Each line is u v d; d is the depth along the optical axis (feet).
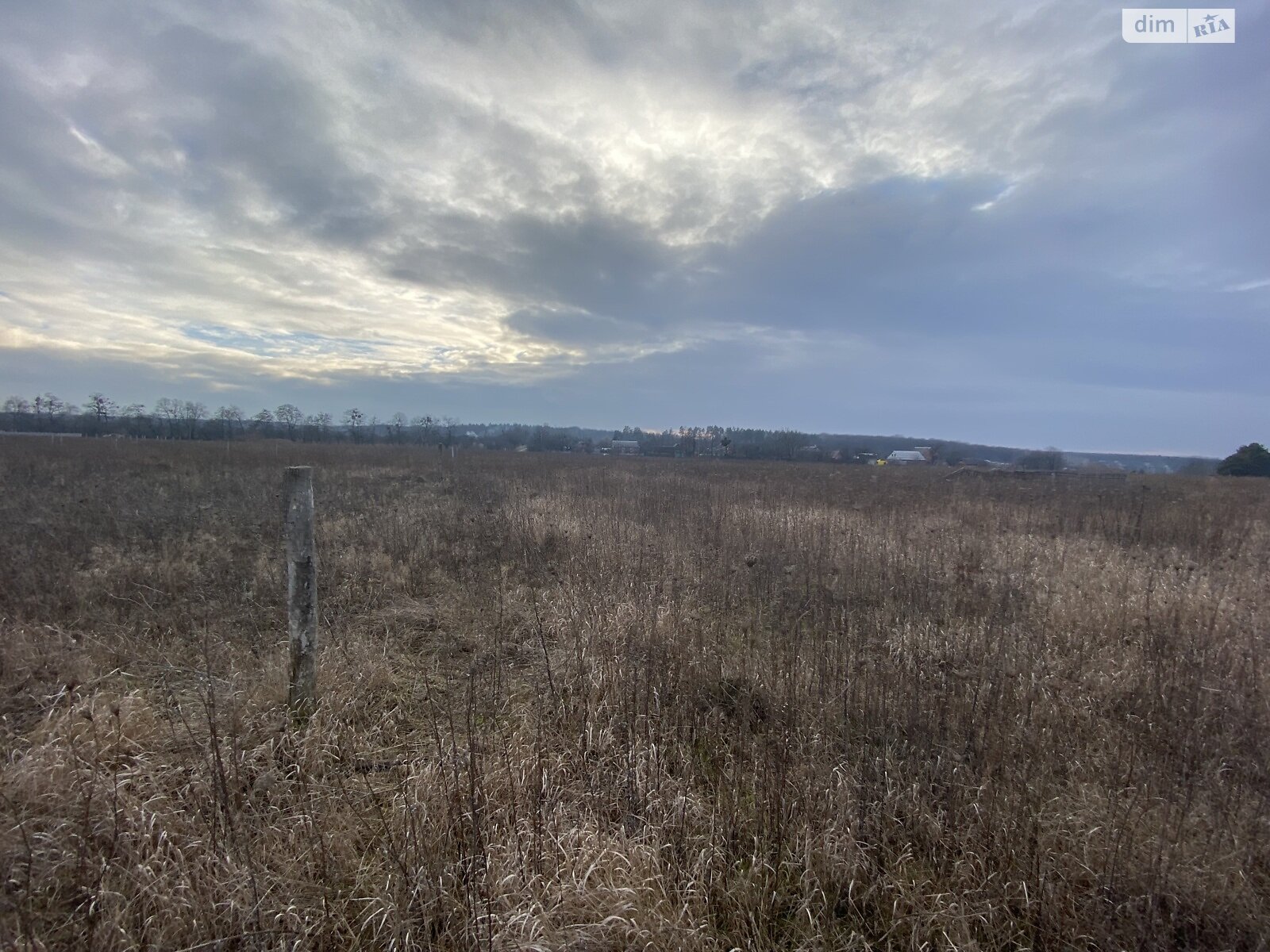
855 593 20.06
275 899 7.32
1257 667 13.32
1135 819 8.80
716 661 14.12
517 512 33.47
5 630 13.87
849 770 9.99
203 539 24.94
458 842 8.10
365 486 48.39
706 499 39.99
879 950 7.55
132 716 10.30
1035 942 7.52
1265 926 7.41
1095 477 69.00
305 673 11.07
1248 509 40.78
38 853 7.37
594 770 9.93
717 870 8.30
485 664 14.69
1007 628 15.79
